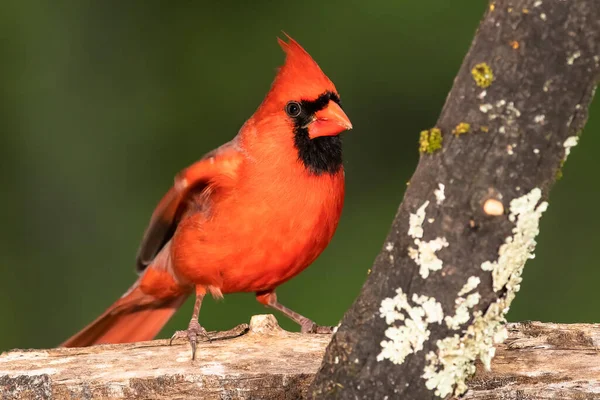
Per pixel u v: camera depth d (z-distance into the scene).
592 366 5.14
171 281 7.16
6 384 5.30
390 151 12.02
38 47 12.21
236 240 6.30
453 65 12.12
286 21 12.47
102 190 11.66
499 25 3.83
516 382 5.09
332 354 4.43
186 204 6.69
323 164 6.26
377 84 12.24
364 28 12.42
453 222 4.04
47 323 10.94
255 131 6.30
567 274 10.98
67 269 11.25
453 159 3.99
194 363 5.41
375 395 4.35
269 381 5.25
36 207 11.55
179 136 11.94
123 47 12.31
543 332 5.35
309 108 6.20
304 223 6.25
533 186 3.95
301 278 10.85
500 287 4.12
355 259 11.08
